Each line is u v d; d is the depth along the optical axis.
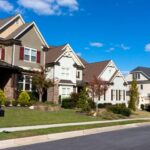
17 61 38.44
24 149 13.84
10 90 35.97
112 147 14.70
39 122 23.19
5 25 38.97
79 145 15.16
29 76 39.47
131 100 52.00
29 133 17.67
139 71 70.12
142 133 20.91
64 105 38.34
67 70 45.34
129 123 27.50
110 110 35.94
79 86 46.81
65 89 44.50
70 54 46.06
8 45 38.62
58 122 24.20
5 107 30.92
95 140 17.11
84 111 33.69
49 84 39.12
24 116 25.56
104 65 53.84
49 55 45.66
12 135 16.67
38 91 39.50
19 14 40.69
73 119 27.05
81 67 48.69
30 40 40.22
